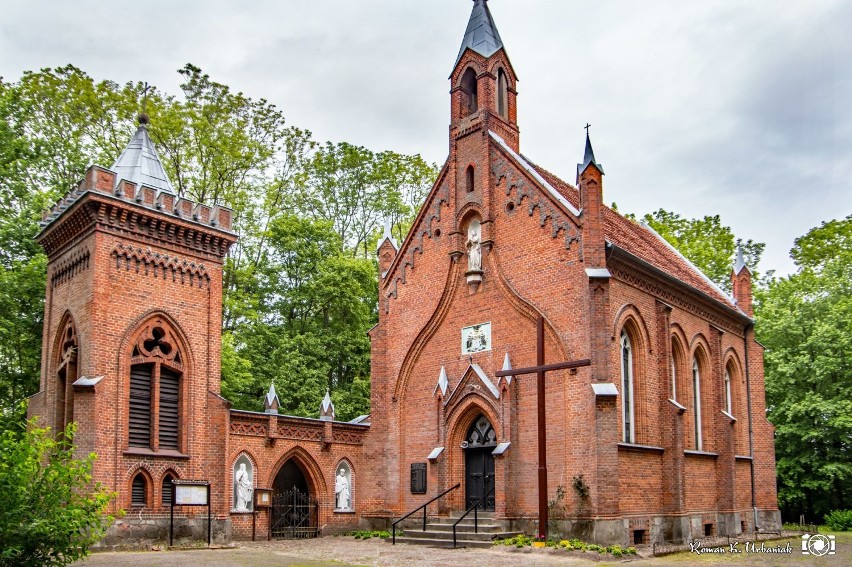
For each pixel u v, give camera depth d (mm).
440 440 34938
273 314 56656
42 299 40281
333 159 62281
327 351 53906
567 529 29625
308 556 26750
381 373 38312
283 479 36844
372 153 63406
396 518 36125
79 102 48812
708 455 36656
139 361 31031
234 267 53312
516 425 32312
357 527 36906
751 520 41094
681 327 36812
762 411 43281
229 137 52469
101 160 46188
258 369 51531
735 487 39719
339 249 57812
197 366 32812
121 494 29234
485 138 35875
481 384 33625
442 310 36375
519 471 31922
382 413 37812
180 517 30391
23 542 18016
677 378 36812
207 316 33688
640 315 33188
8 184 42531
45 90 48375
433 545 30750
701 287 42938
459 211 36344
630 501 30203
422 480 35531
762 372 43906
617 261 32094
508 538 30234
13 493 17922
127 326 30797
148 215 31750
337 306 54094
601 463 29109
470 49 37531
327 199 62406
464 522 32656
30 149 44188
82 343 30312
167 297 32375
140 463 30109
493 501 33094
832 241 63188
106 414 29438
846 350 49188
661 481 32312
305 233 55125
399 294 38500
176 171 51344
